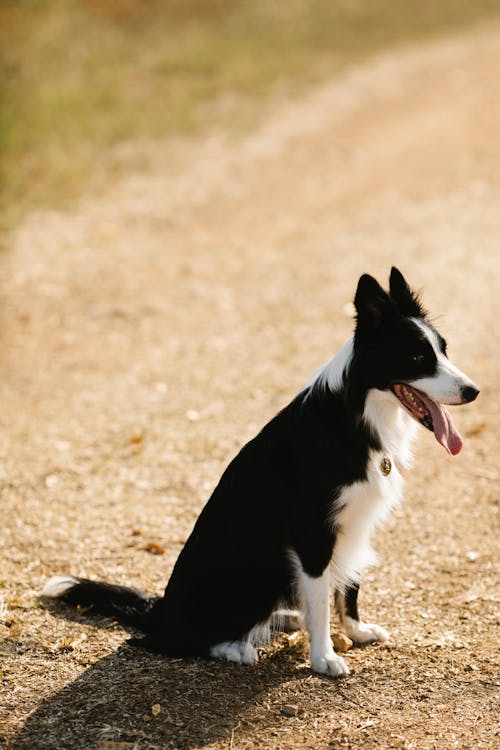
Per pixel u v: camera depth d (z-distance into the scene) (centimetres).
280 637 616
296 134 2025
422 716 519
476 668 572
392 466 581
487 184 1711
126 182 1719
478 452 893
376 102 2255
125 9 2916
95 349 1132
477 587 679
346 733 502
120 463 875
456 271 1340
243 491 575
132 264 1388
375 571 704
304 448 558
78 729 498
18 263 1359
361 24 3061
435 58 2666
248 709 524
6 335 1156
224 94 2256
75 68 2320
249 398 1010
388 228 1532
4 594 646
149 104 2134
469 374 1042
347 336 1153
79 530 754
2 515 772
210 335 1170
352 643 607
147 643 583
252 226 1559
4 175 1648
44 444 908
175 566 596
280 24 2977
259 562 574
